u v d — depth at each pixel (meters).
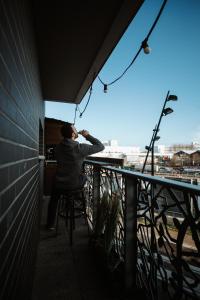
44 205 5.08
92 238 2.52
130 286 1.77
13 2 0.95
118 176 2.13
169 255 1.30
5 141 0.76
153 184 1.47
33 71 2.15
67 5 2.25
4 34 0.76
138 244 1.77
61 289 1.87
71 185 2.88
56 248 2.67
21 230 1.16
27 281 1.49
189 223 1.10
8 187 0.81
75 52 3.29
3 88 0.73
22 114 1.23
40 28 2.65
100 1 2.21
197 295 1.11
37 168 2.79
